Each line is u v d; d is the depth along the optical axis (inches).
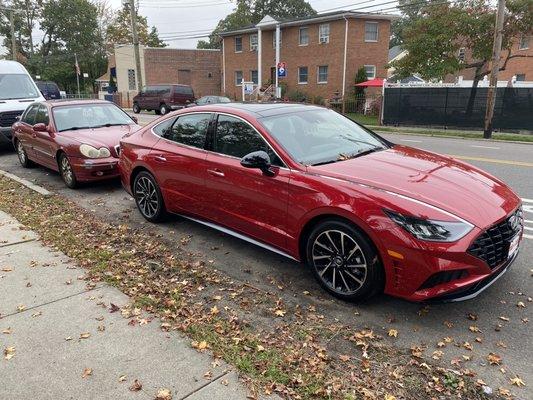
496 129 799.1
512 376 121.1
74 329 142.5
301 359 127.0
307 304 158.2
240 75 1603.1
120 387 116.5
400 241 137.5
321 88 1350.9
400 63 963.3
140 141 243.8
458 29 896.3
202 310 154.3
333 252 157.6
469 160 434.3
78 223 247.4
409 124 909.8
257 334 139.8
